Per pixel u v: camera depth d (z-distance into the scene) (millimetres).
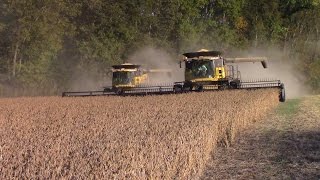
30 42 45781
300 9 75438
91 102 18375
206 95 19250
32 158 5617
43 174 4957
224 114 11297
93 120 10492
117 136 7457
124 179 5020
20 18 44281
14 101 21547
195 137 8039
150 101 17297
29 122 10500
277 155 10156
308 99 29594
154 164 5953
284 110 20938
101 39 53281
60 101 20094
